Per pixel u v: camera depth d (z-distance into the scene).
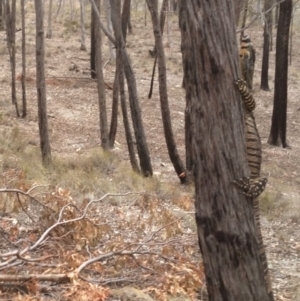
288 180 15.34
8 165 11.16
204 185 4.25
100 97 14.60
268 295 4.41
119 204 9.22
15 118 17.91
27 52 27.64
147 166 12.96
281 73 18.78
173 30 39.22
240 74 4.23
